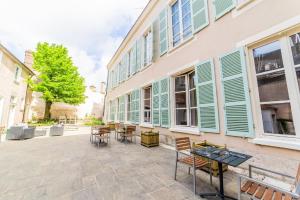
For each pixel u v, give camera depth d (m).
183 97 5.80
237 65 3.54
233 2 3.83
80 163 4.20
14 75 11.92
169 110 6.00
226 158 2.24
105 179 3.14
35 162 4.31
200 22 4.82
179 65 5.71
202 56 4.70
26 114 16.25
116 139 8.31
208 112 4.22
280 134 2.91
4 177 3.25
